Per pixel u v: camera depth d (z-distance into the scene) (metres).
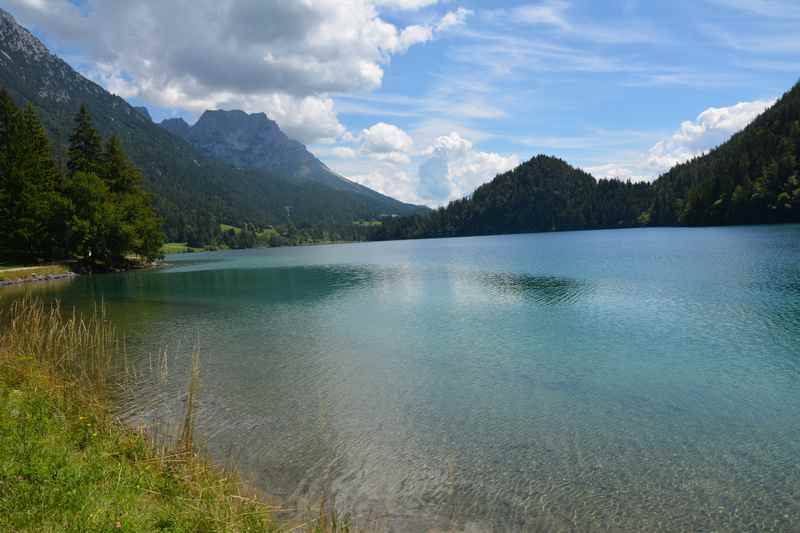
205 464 9.46
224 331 26.84
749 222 128.12
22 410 9.67
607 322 26.34
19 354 14.09
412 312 31.75
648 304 30.77
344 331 26.36
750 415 13.92
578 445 12.29
